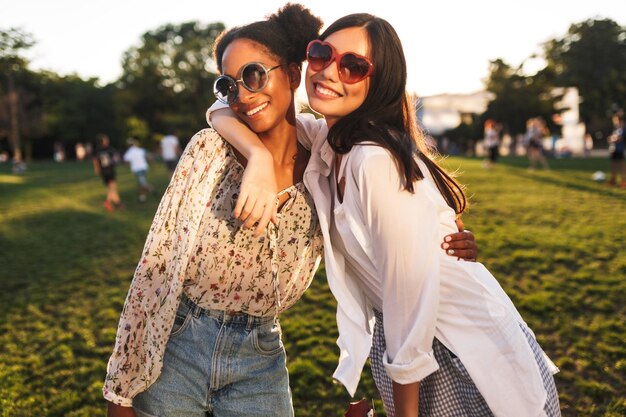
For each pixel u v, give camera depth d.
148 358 1.79
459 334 1.75
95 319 5.25
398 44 1.74
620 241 7.50
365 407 2.04
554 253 6.92
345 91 1.71
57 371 4.12
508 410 1.70
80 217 11.88
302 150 1.94
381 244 1.64
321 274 6.37
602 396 3.54
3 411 3.53
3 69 25.62
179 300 1.79
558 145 44.41
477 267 1.84
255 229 1.78
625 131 13.97
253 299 1.88
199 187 1.80
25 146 56.44
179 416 1.86
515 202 11.37
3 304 5.73
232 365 1.88
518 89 44.16
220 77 1.78
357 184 1.65
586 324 4.66
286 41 1.82
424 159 1.82
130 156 14.69
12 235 9.80
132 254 8.01
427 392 1.85
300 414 3.43
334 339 4.52
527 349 1.75
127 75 62.69
